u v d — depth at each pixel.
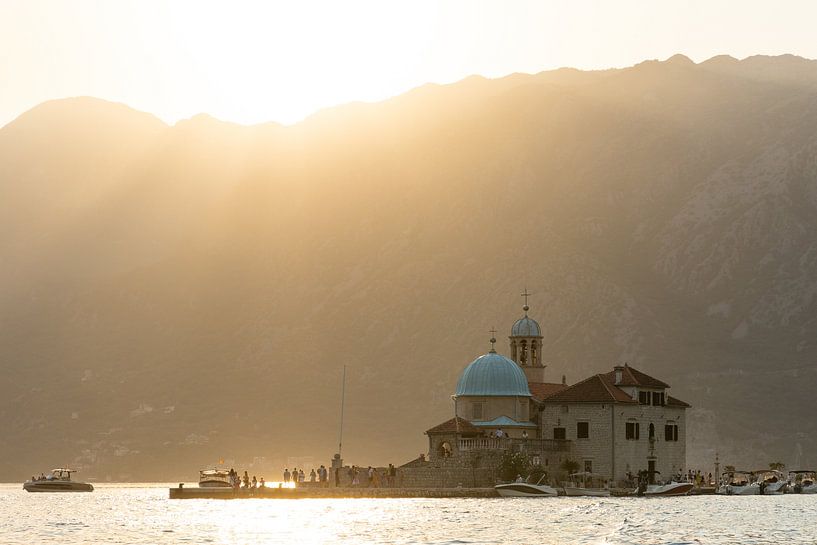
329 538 181.50
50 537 189.50
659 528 196.12
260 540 180.12
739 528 197.25
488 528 196.12
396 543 172.62
